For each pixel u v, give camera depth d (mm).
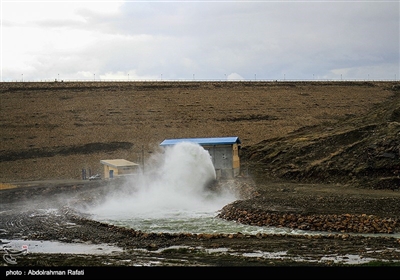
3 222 43500
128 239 34906
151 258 29734
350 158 56656
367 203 41688
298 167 58906
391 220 37000
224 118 107938
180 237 34844
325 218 37656
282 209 40500
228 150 58906
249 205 42469
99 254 31125
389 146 55406
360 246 31359
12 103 114250
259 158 66438
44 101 116375
